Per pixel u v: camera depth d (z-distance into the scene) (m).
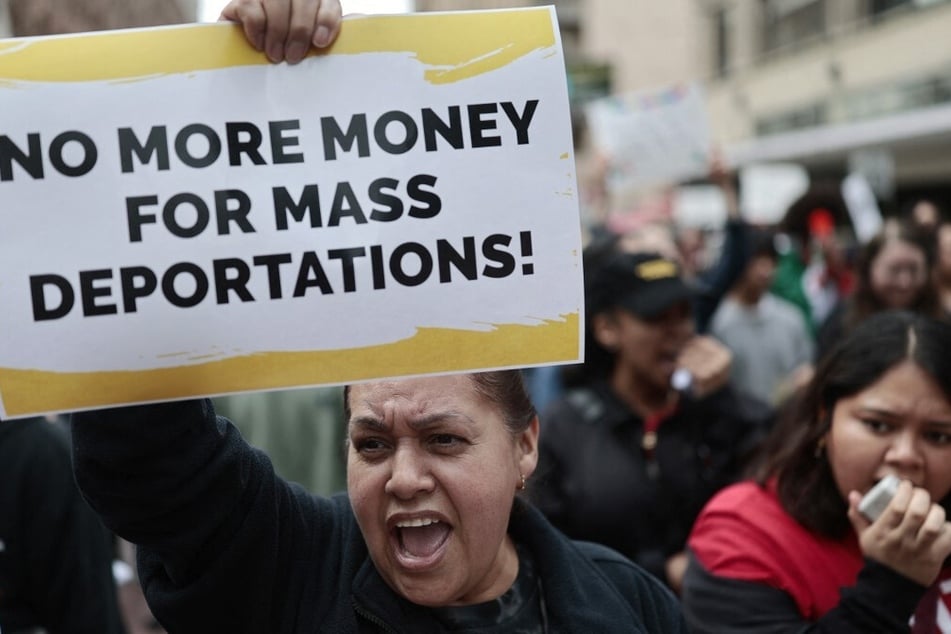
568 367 3.07
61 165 1.32
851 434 1.96
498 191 1.40
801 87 19.39
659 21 25.28
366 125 1.38
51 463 2.41
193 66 1.35
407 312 1.38
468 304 1.39
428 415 1.42
